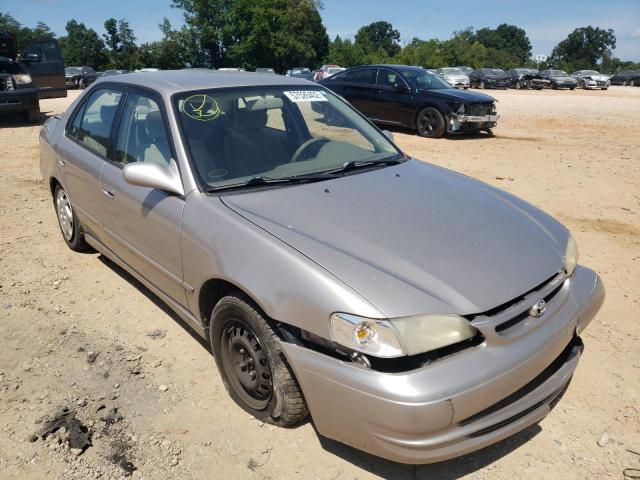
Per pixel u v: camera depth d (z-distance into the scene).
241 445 2.69
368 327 2.20
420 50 77.88
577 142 11.66
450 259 2.55
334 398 2.27
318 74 43.72
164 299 3.47
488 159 9.60
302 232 2.65
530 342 2.44
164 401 3.00
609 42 132.88
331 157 3.60
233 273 2.62
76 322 3.78
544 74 37.03
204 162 3.15
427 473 2.55
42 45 15.12
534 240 2.88
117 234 3.76
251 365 2.79
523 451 2.70
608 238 5.51
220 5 65.75
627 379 3.23
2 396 3.00
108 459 2.59
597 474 2.56
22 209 6.15
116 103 3.92
